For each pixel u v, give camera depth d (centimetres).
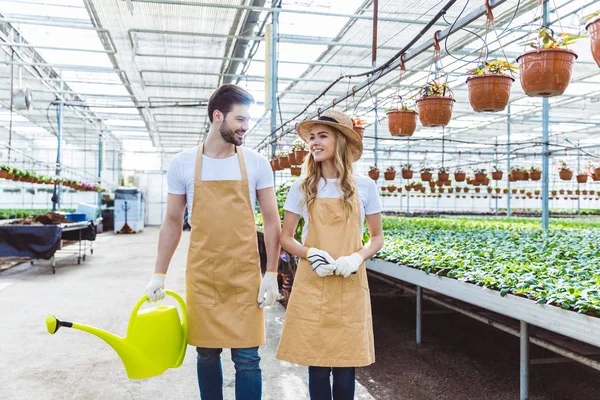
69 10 744
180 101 1341
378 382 336
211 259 214
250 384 216
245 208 217
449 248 483
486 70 281
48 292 652
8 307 556
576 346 317
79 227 960
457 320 514
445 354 400
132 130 1939
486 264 360
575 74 1024
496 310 283
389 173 1011
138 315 212
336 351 213
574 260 406
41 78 1052
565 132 1905
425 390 322
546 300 246
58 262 988
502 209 2591
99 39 861
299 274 225
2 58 937
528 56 236
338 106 1368
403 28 788
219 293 214
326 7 716
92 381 327
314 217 225
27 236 802
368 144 2233
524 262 390
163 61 957
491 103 279
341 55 946
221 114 211
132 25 752
